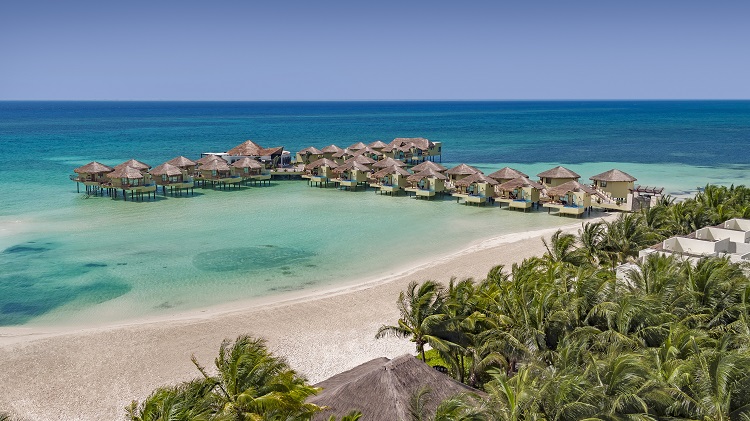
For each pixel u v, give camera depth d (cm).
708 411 1247
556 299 1752
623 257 2648
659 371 1373
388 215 4744
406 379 1562
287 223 4441
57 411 1839
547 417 1241
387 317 2562
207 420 1219
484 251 3575
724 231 2894
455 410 1322
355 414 1448
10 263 3356
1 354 2200
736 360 1328
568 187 4712
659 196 4856
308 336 2377
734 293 1814
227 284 3036
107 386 1988
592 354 1475
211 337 2361
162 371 2088
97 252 3591
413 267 3300
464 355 1866
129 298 2833
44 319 2580
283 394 1303
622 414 1233
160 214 4759
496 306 1891
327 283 3058
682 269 2062
